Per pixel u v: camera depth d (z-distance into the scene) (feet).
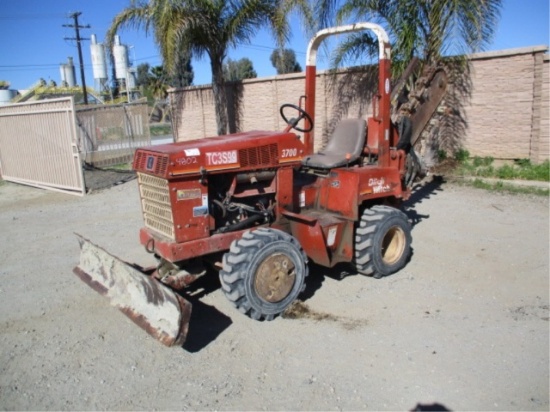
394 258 17.65
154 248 14.49
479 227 22.65
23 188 39.32
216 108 45.98
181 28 38.11
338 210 16.81
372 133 18.24
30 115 37.55
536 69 29.55
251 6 40.65
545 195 27.17
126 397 11.44
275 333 13.92
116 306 14.05
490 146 32.58
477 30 27.96
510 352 12.49
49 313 15.94
